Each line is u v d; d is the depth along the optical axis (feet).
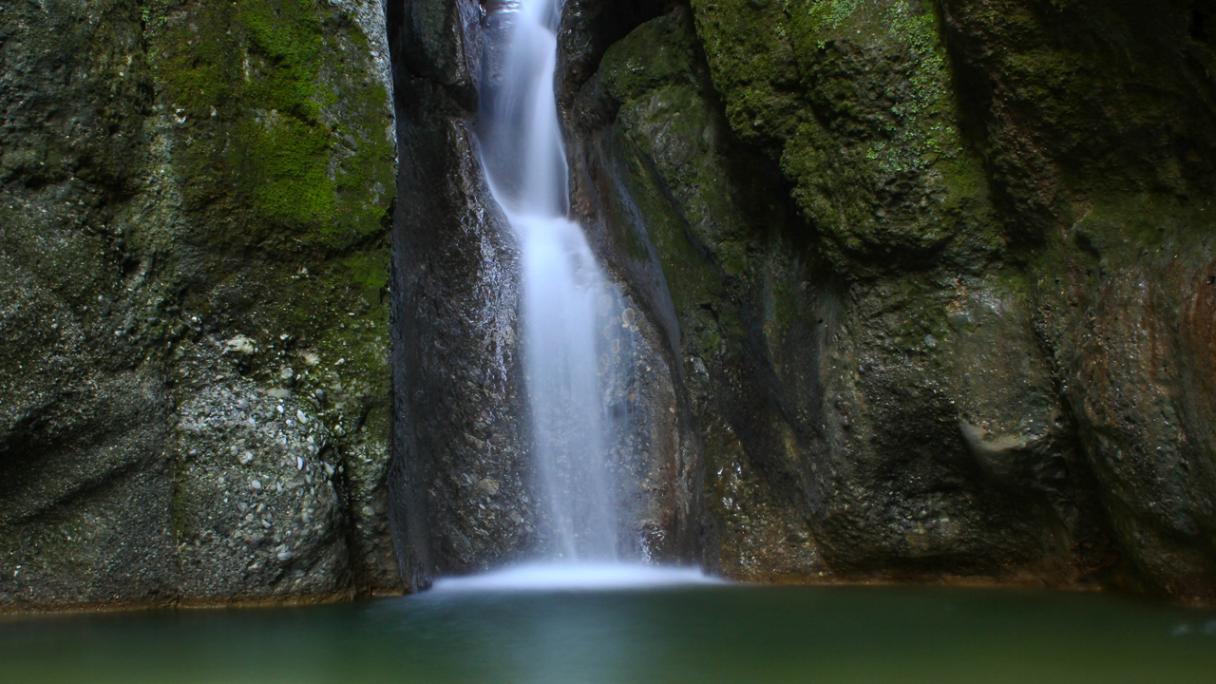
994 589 19.97
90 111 17.78
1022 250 18.45
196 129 18.51
